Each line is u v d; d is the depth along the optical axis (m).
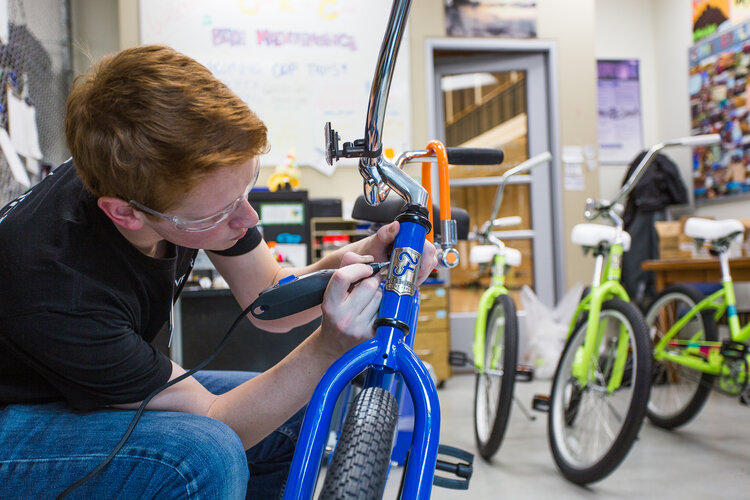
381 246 0.79
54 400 0.78
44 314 0.67
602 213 2.11
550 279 4.14
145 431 0.70
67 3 3.16
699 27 4.27
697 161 4.34
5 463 0.69
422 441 0.59
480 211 4.20
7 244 0.68
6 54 1.98
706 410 2.83
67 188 0.76
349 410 0.57
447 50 4.06
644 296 4.01
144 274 0.79
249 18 3.73
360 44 3.82
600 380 2.10
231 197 0.67
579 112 4.14
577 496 1.83
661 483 1.93
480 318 2.36
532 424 2.63
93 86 0.65
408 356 0.63
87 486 0.68
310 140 3.79
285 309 0.72
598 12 4.73
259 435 0.80
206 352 2.32
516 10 4.07
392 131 3.88
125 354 0.72
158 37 3.64
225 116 0.63
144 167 0.62
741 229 2.35
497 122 4.21
